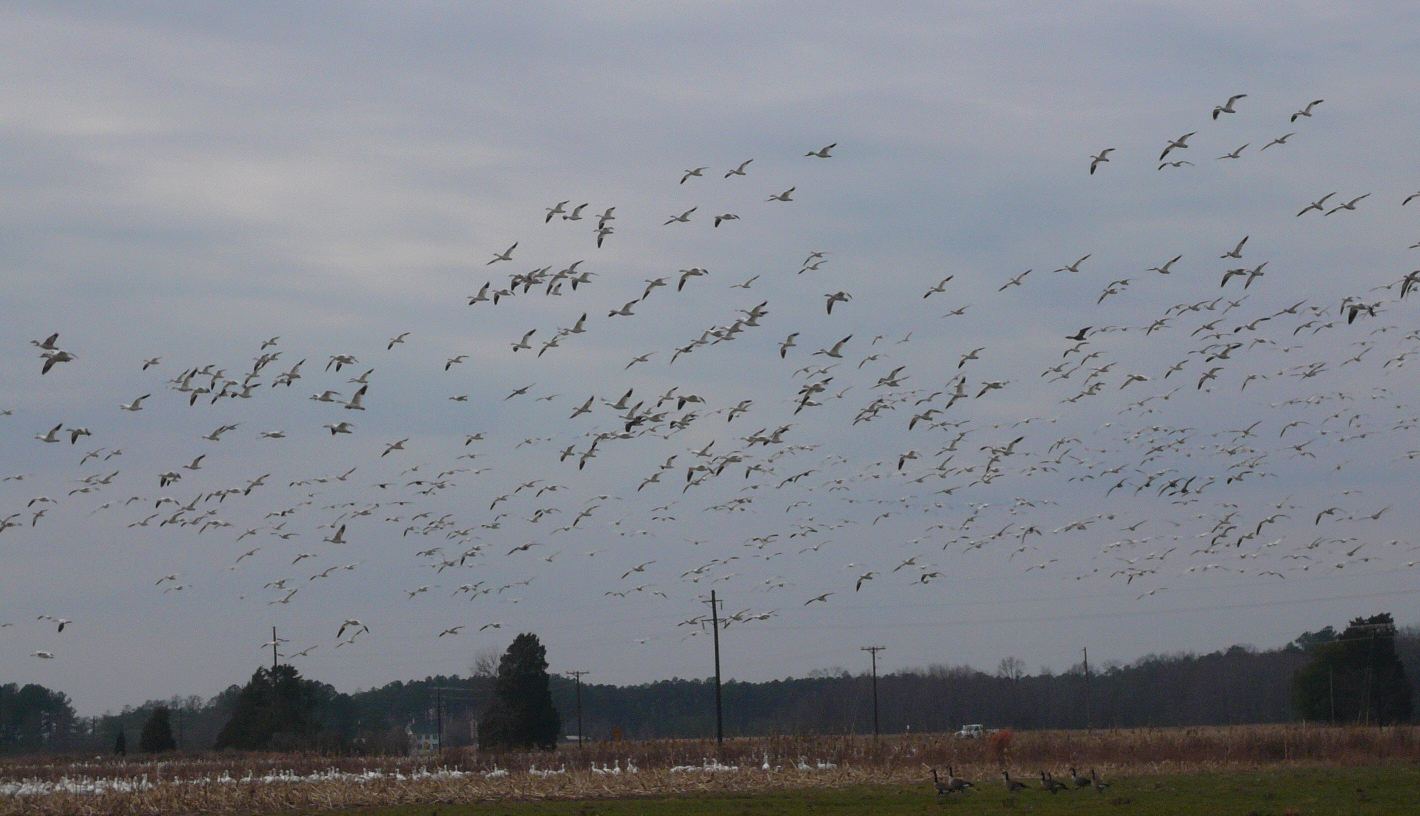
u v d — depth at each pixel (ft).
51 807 171.94
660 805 162.20
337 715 542.98
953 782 160.45
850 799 162.20
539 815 154.61
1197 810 138.72
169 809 171.73
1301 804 143.43
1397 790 157.79
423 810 164.96
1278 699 507.30
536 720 333.62
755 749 241.76
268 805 175.01
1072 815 137.28
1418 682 433.07
